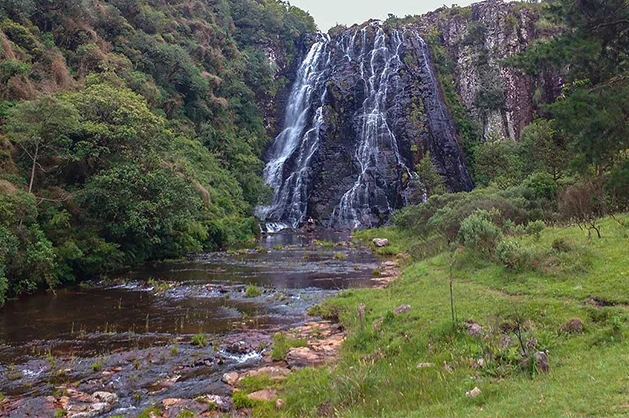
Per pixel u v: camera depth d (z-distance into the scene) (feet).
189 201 88.58
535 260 44.19
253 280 70.28
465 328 32.68
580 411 18.38
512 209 80.02
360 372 29.27
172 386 31.73
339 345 38.65
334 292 60.80
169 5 172.04
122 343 41.06
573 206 77.56
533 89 195.31
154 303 56.08
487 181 161.38
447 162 182.29
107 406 28.55
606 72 54.44
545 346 27.94
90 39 121.19
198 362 35.94
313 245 115.96
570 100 49.16
